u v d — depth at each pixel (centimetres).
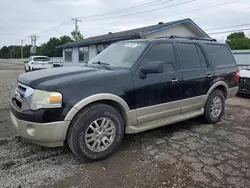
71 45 2200
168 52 379
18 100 292
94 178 260
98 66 356
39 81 275
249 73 790
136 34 1360
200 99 426
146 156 316
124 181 256
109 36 1867
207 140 378
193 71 405
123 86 309
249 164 298
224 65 481
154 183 253
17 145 339
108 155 310
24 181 251
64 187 243
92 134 289
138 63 333
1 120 463
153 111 348
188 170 280
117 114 307
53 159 301
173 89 370
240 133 414
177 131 420
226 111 585
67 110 264
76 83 275
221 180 260
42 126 257
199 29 1612
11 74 1723
